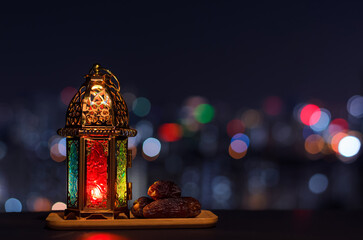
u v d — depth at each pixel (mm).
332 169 10297
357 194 8234
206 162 12375
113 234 1226
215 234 1228
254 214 1563
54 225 1279
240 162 12281
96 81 1402
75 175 1374
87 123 1365
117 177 1387
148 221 1288
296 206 9016
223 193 10328
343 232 1263
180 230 1278
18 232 1261
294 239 1173
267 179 10922
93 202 1360
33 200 7957
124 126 1420
